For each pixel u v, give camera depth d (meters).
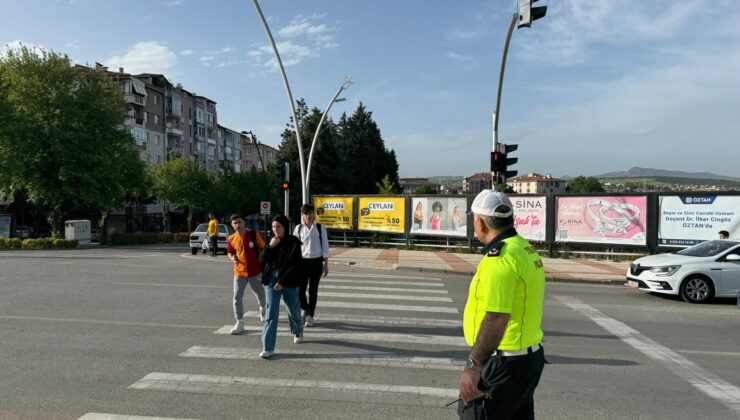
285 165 22.47
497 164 16.62
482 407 2.61
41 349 6.05
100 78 37.56
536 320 2.69
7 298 9.45
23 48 34.00
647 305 10.18
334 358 5.88
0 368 5.34
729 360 6.18
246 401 4.52
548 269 15.84
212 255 20.70
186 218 67.75
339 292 10.70
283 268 5.90
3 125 31.34
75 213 46.94
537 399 4.70
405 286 11.88
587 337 7.23
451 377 5.27
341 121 67.31
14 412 4.19
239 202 58.34
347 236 25.16
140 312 8.24
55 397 4.54
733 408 4.57
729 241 11.27
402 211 22.84
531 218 19.64
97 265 15.62
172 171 53.22
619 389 5.02
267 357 5.84
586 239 18.53
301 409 4.35
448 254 20.31
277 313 5.94
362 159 63.81
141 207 61.53
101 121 35.97
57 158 32.91
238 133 100.31
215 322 7.62
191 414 4.21
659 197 17.27
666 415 4.39
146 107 65.12
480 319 2.68
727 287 10.34
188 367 5.45
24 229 44.41
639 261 11.48
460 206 21.42
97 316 7.91
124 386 4.84
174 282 11.70
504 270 2.55
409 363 5.73
